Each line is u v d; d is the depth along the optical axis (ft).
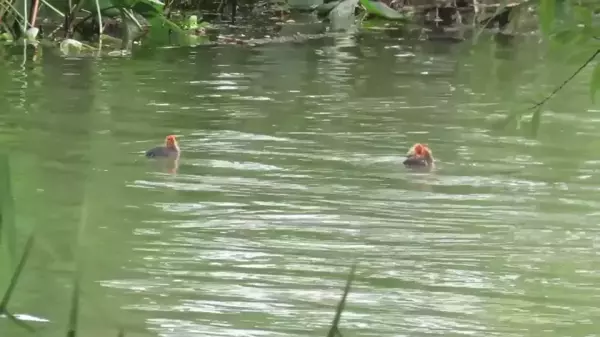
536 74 22.44
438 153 14.85
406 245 10.57
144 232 10.78
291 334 8.05
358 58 26.16
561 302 8.87
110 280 9.16
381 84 21.49
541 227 11.21
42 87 20.45
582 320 8.43
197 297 8.87
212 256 10.10
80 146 14.88
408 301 8.88
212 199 12.24
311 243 10.61
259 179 13.29
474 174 13.62
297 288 9.20
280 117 17.63
